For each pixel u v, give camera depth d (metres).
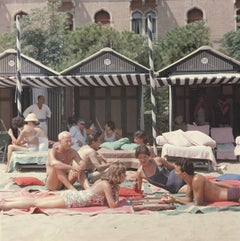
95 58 18.45
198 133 15.10
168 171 9.96
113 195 8.59
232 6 39.88
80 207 8.57
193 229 7.14
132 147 14.21
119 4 40.75
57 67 30.59
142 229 7.15
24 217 7.96
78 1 40.84
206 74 18.61
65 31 35.06
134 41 31.86
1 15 40.91
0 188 11.00
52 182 10.38
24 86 19.83
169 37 31.14
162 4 40.38
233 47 34.09
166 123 26.73
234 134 20.64
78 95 20.17
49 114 17.52
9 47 34.00
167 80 18.25
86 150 11.11
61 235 6.84
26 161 13.91
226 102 20.66
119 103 20.00
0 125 19.98
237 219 7.77
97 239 6.62
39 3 40.81
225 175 11.73
